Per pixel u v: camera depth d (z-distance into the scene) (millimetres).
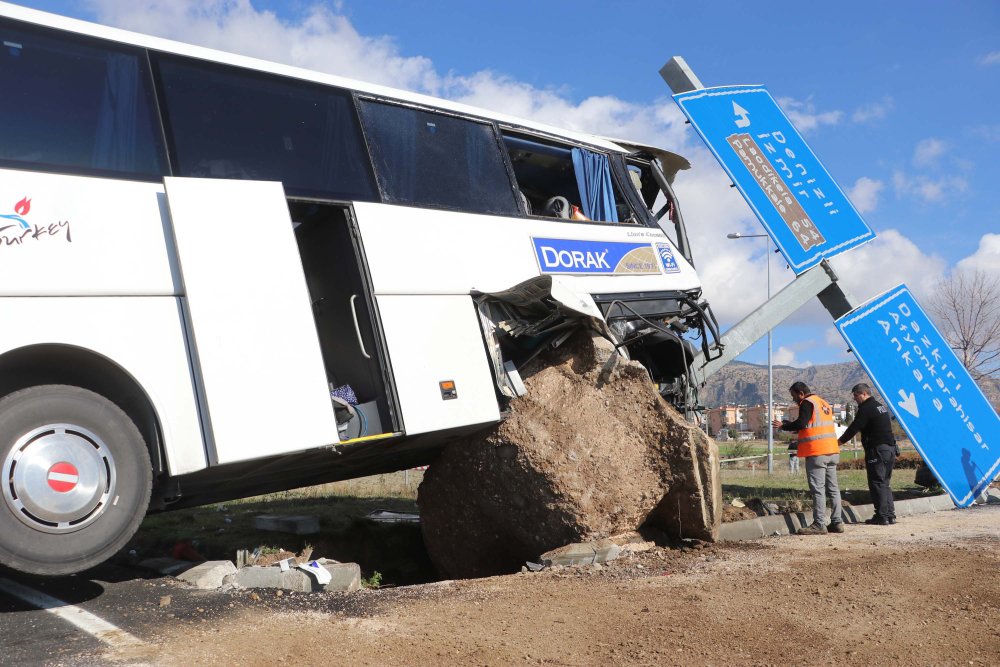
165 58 6602
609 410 8719
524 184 10797
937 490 14531
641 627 5508
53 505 5176
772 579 6926
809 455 10258
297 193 7145
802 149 13086
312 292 8156
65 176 5711
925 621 5562
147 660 4590
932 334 12789
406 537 11172
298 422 6410
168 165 6324
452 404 7875
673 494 8805
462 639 5191
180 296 6105
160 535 10375
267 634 5152
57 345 5457
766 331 12836
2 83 5629
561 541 8422
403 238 7898
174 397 5914
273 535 10711
